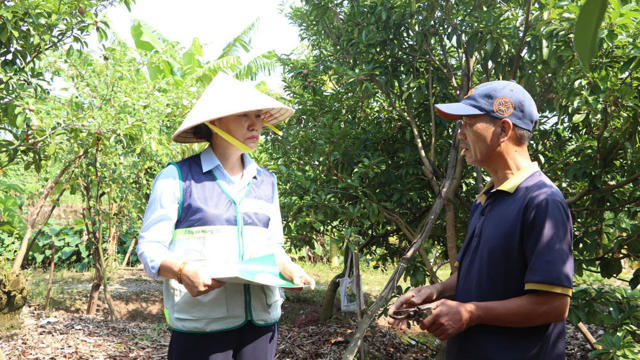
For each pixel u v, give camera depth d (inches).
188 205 69.4
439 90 164.9
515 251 55.3
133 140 228.8
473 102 60.4
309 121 191.9
